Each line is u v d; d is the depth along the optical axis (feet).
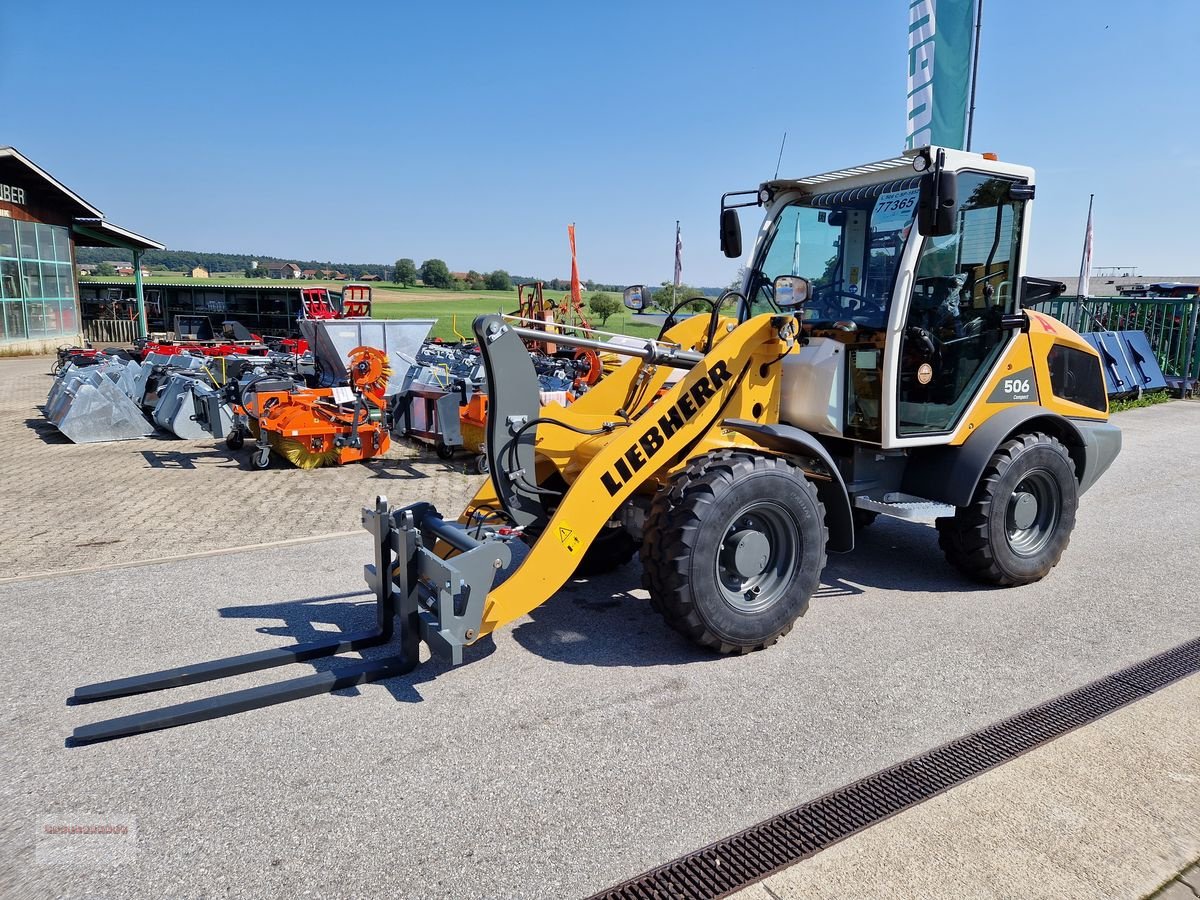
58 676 11.94
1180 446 30.94
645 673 12.23
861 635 13.70
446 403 26.43
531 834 8.54
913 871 8.02
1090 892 7.75
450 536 12.22
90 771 9.59
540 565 11.86
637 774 9.63
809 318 15.58
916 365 14.56
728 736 10.48
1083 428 17.37
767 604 12.78
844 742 10.36
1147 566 17.26
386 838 8.46
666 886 7.80
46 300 74.79
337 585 15.67
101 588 15.44
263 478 25.61
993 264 15.43
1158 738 10.49
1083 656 12.91
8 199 69.77
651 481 13.57
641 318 30.76
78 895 7.62
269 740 10.28
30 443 31.76
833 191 15.33
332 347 32.55
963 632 13.84
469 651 12.96
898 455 15.81
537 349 44.06
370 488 24.30
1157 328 46.62
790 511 12.67
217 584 15.70
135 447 31.04
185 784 9.35
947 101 25.14
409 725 10.68
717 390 13.41
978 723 10.85
